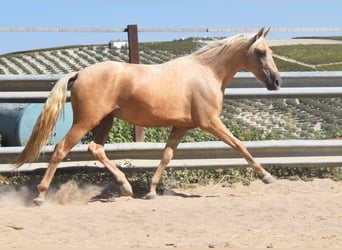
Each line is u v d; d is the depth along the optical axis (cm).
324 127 2197
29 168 874
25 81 879
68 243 575
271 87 802
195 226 641
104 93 773
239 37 811
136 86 780
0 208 750
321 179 913
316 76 909
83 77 775
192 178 906
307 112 2731
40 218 684
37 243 573
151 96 782
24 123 1020
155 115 791
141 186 877
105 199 813
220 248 550
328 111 2734
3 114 1041
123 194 815
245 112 2739
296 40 10369
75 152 869
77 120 780
